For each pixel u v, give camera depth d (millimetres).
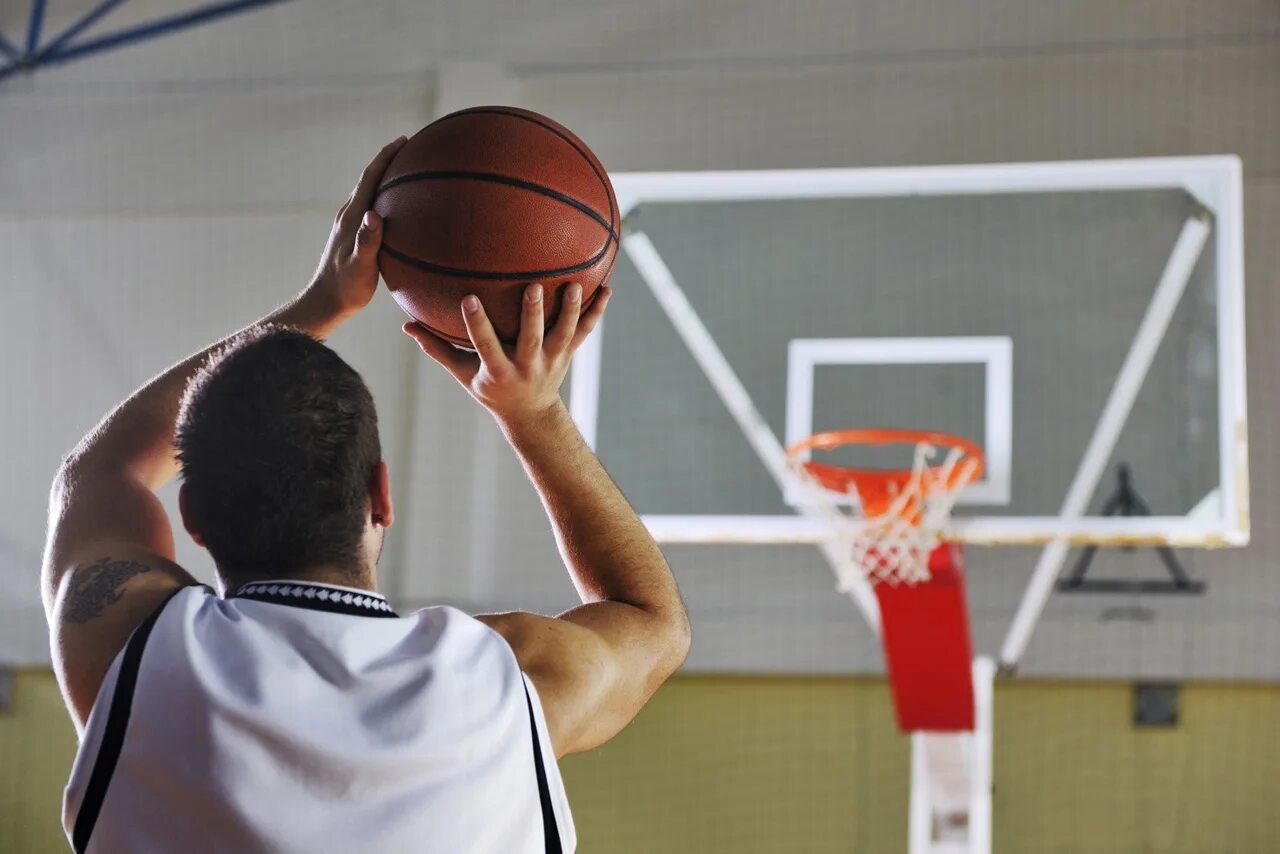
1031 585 6320
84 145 7664
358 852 949
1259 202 6555
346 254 1372
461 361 1325
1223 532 5605
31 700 7004
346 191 7422
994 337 6027
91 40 7797
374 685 998
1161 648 6266
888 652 4398
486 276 1340
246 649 995
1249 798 6094
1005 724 6309
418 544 6879
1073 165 6086
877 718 6430
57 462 7234
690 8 7301
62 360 7387
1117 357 5934
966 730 4410
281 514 1048
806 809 6379
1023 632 5883
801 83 7082
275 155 7523
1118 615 6328
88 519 1180
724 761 6488
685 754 6520
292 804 950
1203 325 5988
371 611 1050
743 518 5898
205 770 947
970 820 5227
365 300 1387
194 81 7668
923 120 6918
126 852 954
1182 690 6250
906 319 6129
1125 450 5934
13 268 7539
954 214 6223
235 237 7449
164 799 957
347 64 7574
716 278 6301
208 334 7336
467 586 6816
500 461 6973
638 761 6543
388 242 1357
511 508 6906
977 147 6836
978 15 7016
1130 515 5848
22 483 7246
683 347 6207
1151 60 6793
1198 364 5949
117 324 7406
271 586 1049
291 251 7391
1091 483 5660
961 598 4398
